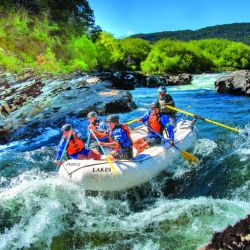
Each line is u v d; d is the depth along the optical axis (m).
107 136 7.63
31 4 25.00
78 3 28.02
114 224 5.92
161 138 7.83
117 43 33.09
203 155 8.32
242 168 7.25
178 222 5.76
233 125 10.89
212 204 6.06
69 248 5.45
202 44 35.78
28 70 18.64
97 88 14.90
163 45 31.14
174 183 7.26
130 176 6.66
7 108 12.27
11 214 6.06
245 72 17.69
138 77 22.94
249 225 3.98
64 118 11.51
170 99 8.71
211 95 17.11
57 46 24.00
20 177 7.84
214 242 3.89
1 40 20.84
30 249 5.46
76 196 6.39
